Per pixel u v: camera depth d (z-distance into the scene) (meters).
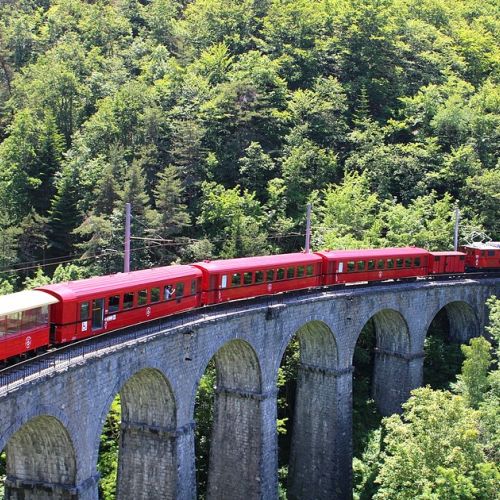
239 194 101.50
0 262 84.19
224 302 56.72
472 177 106.50
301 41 131.88
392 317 72.31
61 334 41.69
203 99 112.06
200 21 145.62
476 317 80.38
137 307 48.09
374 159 108.69
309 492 65.06
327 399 64.38
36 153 101.06
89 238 93.62
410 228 91.88
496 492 45.75
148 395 47.84
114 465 58.44
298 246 96.06
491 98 125.75
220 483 57.97
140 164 94.38
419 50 140.75
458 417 47.94
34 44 141.88
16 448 39.44
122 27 150.38
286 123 113.50
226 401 57.41
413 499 45.75
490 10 174.25
